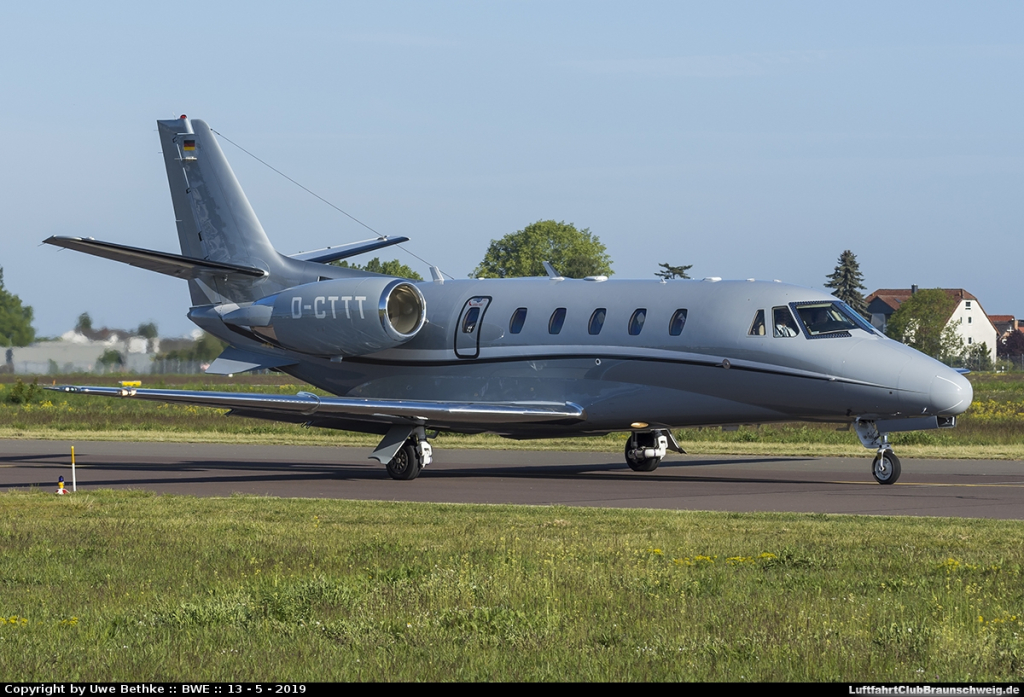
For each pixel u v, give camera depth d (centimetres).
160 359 16500
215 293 7656
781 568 3091
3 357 17138
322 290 7075
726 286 6191
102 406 13988
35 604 2705
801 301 5997
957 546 3462
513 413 6247
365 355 7150
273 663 2156
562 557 3206
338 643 2316
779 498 5156
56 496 5266
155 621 2488
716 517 4272
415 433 6419
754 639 2269
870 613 2483
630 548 3388
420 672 2089
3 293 17488
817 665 2105
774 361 5906
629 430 6581
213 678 2067
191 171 7756
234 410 6444
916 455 7812
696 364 6088
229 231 7656
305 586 2761
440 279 7331
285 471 7075
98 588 2895
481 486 5919
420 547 3484
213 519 4325
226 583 2934
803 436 9338
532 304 6719
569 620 2466
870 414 5794
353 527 4069
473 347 6838
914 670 2086
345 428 6719
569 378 6494
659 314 6256
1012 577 2903
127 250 6756
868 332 5919
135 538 3759
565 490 5656
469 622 2423
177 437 10044
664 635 2323
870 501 4997
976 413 11838
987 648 2195
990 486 5712
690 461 7644
